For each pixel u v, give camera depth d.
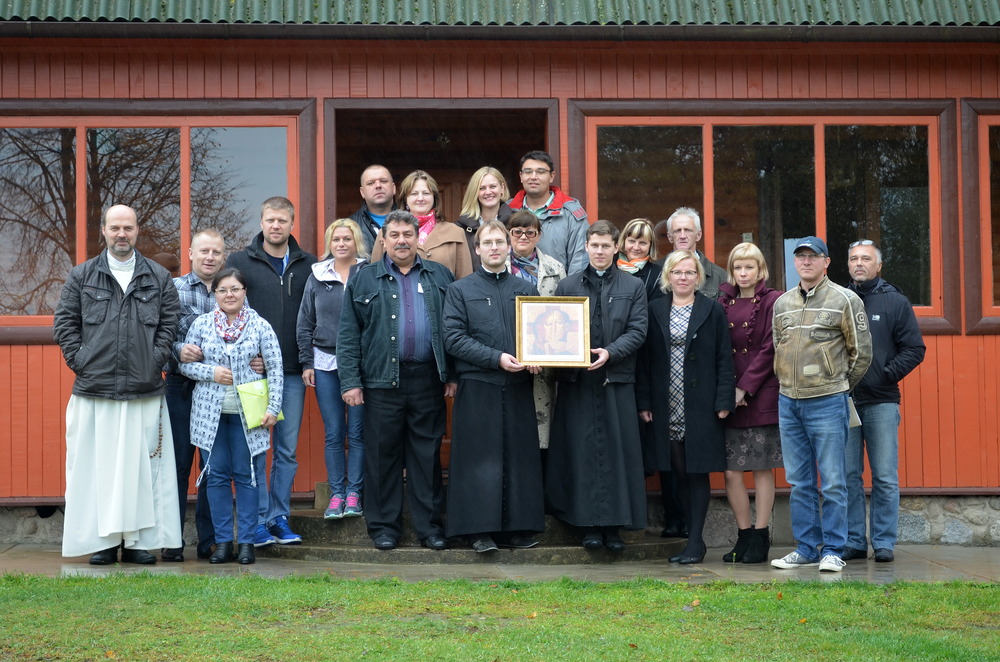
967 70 8.10
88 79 7.71
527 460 6.67
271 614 4.96
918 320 7.98
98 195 7.68
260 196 7.79
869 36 7.68
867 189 8.03
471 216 7.40
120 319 6.41
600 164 7.97
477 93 7.93
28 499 7.48
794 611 5.15
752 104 8.00
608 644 4.52
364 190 7.52
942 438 7.92
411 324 6.73
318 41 7.59
